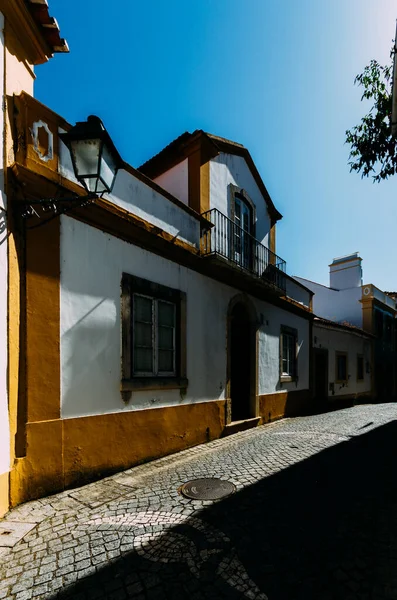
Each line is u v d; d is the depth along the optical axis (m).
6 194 3.64
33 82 4.32
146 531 3.14
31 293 3.89
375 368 19.25
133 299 5.33
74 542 2.95
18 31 3.95
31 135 3.99
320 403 12.95
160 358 5.82
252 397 8.70
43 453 3.88
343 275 20.33
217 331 7.30
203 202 7.26
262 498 3.92
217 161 7.96
